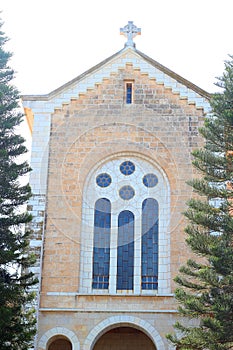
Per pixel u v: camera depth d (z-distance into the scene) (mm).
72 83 36406
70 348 33812
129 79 36469
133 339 34844
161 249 33344
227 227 27516
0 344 26125
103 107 35875
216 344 25953
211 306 26422
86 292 32562
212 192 29125
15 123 30297
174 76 36281
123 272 33156
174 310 31438
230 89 29797
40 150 35094
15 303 27750
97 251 33531
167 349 30781
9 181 28953
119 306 31766
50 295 31984
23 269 30688
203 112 35531
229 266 26328
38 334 31141
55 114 35875
